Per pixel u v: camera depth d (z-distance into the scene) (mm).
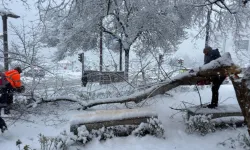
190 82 5594
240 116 5379
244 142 4375
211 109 5340
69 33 13938
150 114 4957
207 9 13797
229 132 4973
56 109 6668
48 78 8148
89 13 11883
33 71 6992
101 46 14336
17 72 6012
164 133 4938
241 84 3330
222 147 4344
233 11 12102
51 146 4207
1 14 9164
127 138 4648
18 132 4996
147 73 7336
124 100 5949
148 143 4477
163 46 13664
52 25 13203
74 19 12375
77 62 16422
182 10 12141
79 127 4461
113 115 4773
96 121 4629
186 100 7258
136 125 4895
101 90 8273
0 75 5824
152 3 11789
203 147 4371
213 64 4980
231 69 4777
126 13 13547
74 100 6438
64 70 11906
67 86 8492
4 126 4867
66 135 4301
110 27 14914
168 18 12477
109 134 4613
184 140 4688
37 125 5410
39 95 7156
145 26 12820
